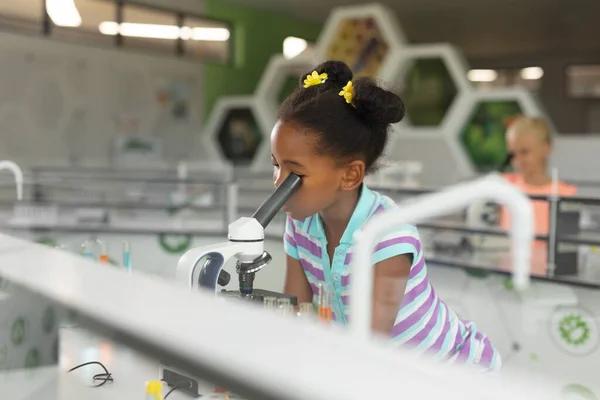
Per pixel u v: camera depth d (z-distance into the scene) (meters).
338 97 0.96
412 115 8.09
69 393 0.80
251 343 0.50
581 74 12.96
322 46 8.01
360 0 9.54
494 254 2.88
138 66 8.55
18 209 3.89
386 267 0.94
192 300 0.64
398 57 7.54
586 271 2.57
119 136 8.29
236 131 8.74
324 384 0.43
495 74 13.72
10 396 0.89
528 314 2.49
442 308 1.07
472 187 0.52
